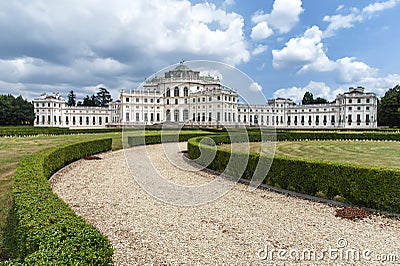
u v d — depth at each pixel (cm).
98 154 2141
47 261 338
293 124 9775
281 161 1120
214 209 877
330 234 693
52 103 10038
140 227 727
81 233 416
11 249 550
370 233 702
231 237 670
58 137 3322
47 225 438
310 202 958
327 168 983
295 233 696
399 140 3359
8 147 2206
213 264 546
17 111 8344
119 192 1065
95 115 10950
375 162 1652
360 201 905
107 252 400
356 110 8319
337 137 3575
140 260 556
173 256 575
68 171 1445
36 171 841
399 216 819
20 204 531
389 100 7425
